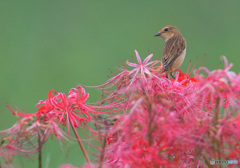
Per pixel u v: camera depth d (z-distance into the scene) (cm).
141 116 656
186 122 667
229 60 2144
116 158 696
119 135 693
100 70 2203
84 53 2291
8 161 661
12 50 2297
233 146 656
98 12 2595
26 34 2412
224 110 701
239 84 652
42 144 675
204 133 655
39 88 2059
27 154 675
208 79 675
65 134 696
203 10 2462
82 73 2150
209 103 726
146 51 2327
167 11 2531
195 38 2331
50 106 762
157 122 647
